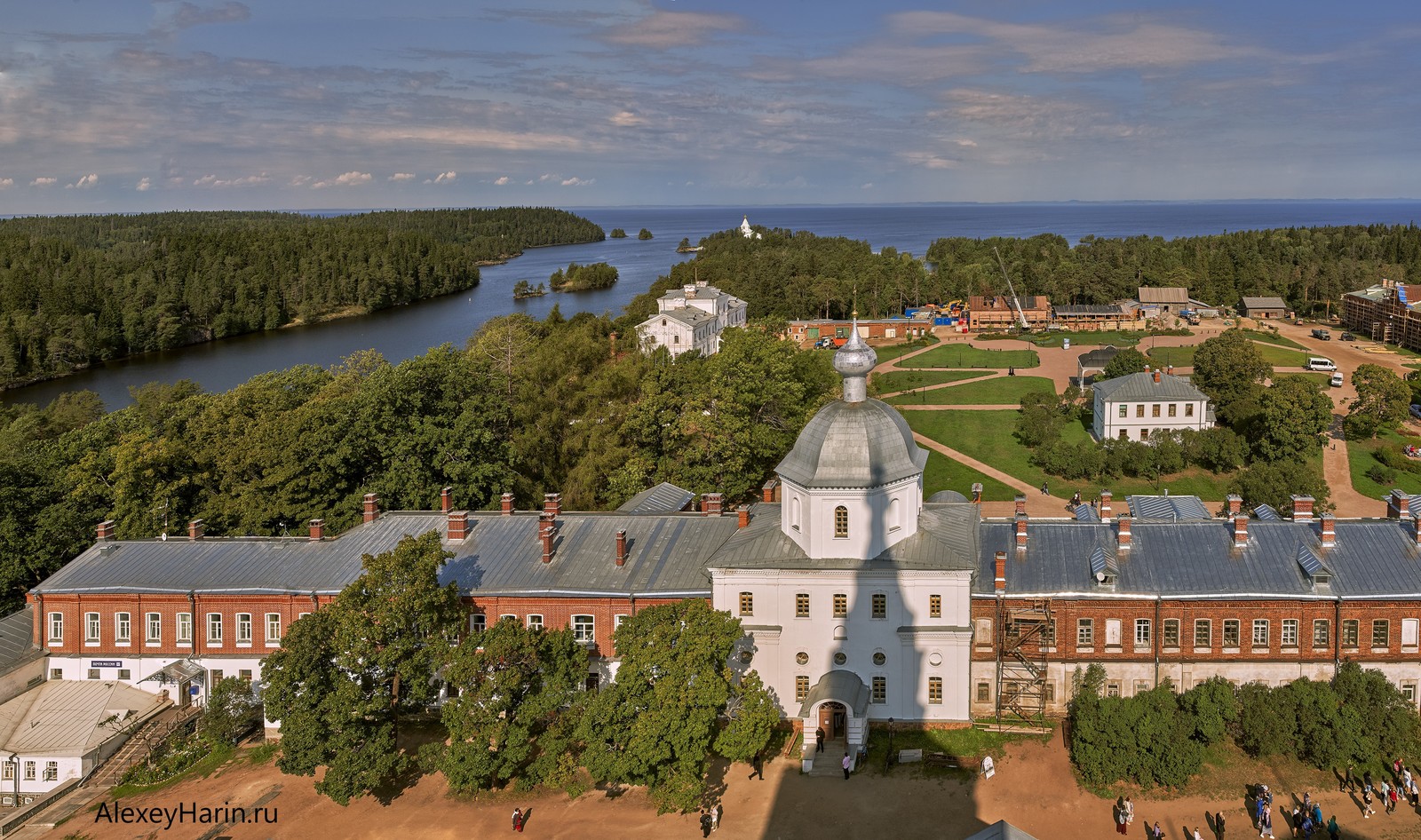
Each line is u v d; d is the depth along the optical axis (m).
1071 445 148.12
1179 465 139.75
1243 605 72.25
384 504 101.31
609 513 84.62
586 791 68.06
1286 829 61.50
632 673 62.47
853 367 74.50
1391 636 71.44
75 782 71.06
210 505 101.38
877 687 72.94
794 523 75.19
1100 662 73.62
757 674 66.62
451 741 71.44
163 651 79.75
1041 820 63.12
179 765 73.12
